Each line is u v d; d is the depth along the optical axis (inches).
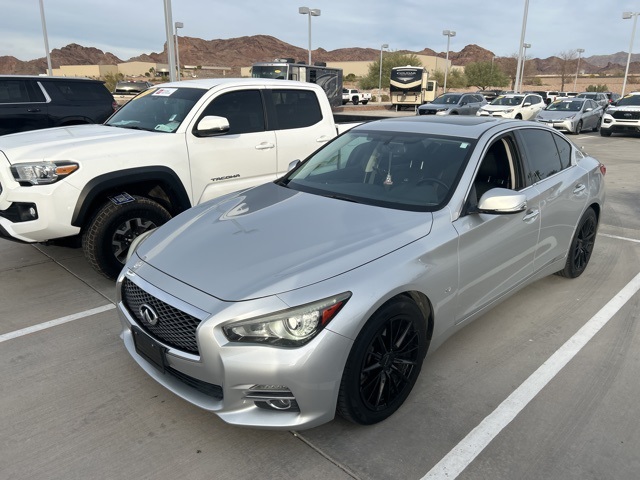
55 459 106.0
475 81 3034.0
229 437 112.8
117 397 126.6
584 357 145.7
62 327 161.6
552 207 164.9
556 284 197.2
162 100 228.8
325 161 164.7
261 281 102.9
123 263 193.8
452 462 105.7
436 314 122.6
